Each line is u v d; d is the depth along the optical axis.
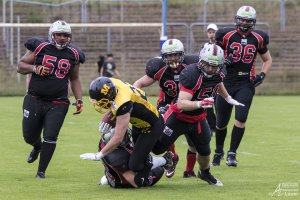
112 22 86.06
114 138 19.70
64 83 24.19
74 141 35.16
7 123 43.62
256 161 28.52
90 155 19.72
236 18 28.52
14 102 60.78
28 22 85.69
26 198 19.56
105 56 77.88
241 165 27.44
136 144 20.92
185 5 87.75
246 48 28.36
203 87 21.08
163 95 24.92
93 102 19.86
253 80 28.50
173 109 22.05
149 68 23.86
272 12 87.69
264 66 29.34
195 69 20.98
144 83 24.06
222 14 87.75
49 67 23.91
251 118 47.66
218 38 28.84
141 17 86.44
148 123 20.69
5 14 85.44
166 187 21.75
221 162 28.62
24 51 78.69
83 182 22.80
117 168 21.00
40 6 87.56
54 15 86.75
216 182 22.33
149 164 21.33
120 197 19.64
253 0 88.81
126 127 19.78
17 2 87.25
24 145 33.38
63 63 24.06
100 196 19.81
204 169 22.39
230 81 28.25
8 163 27.59
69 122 44.84
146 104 20.56
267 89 74.75
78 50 24.62
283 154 30.62
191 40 78.06
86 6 86.44
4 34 77.19
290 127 42.06
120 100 19.62
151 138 20.89
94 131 39.78
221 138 27.62
